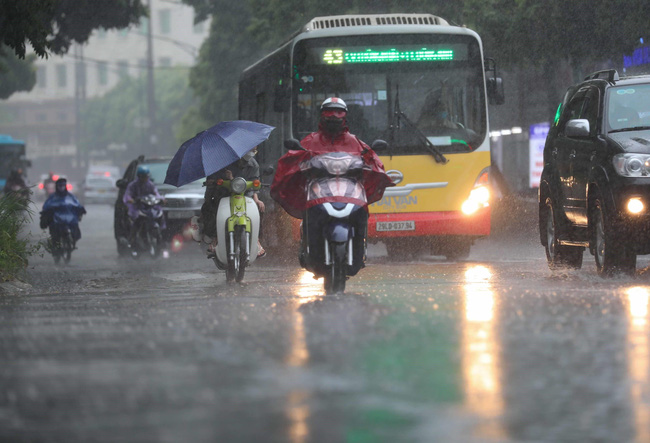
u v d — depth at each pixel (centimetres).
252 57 10594
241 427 1001
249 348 1441
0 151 12400
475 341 1475
